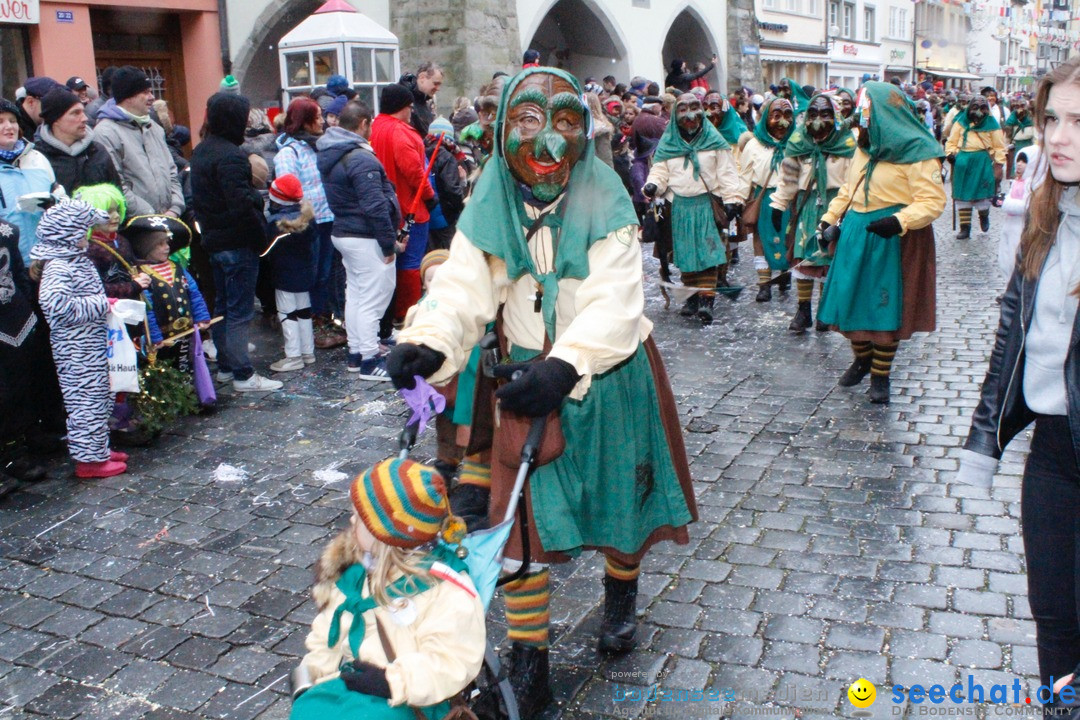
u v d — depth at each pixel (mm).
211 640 3395
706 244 7871
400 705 2082
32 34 13234
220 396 6195
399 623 2121
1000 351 2482
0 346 4664
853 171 5789
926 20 40406
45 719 2979
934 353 6945
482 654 2164
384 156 6871
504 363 2742
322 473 4895
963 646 3201
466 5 14984
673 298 9031
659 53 21516
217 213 5922
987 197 12055
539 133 2625
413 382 2604
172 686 3133
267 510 4465
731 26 24406
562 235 2744
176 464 5047
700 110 7770
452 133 7988
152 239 5477
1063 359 2301
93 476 4871
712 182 7828
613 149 12117
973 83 45281
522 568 2639
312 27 11086
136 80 6340
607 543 2857
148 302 5426
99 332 4766
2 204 5188
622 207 2740
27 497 4664
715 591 3621
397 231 6523
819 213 7574
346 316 6508
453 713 2182
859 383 6270
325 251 7285
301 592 3709
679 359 6965
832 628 3340
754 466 4867
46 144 5570
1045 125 2254
